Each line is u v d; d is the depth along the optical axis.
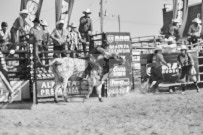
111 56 14.90
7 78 13.49
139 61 18.59
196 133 7.71
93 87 16.67
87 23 17.47
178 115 10.19
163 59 17.78
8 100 14.23
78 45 16.97
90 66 14.84
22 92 14.85
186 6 23.30
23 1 16.83
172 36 21.62
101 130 8.27
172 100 13.91
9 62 15.63
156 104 12.82
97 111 11.75
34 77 14.49
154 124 8.88
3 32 15.50
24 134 7.85
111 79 16.67
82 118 10.34
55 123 9.54
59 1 17.64
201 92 17.47
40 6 17.06
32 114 11.40
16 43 14.39
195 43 21.89
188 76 18.64
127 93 17.14
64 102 14.59
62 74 14.27
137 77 18.44
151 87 18.16
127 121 9.48
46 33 16.53
